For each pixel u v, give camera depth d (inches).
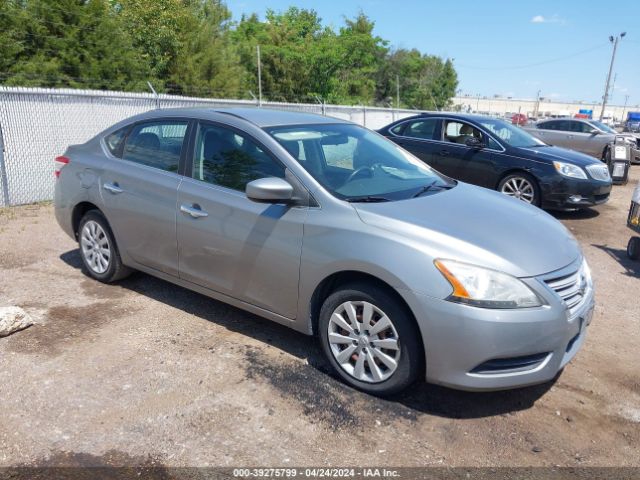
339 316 137.7
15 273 211.8
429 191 160.1
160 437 116.7
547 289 123.0
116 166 187.0
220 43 1191.6
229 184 157.6
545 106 4901.6
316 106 650.8
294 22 1680.6
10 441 113.8
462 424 125.9
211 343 159.2
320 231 137.0
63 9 767.7
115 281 202.2
